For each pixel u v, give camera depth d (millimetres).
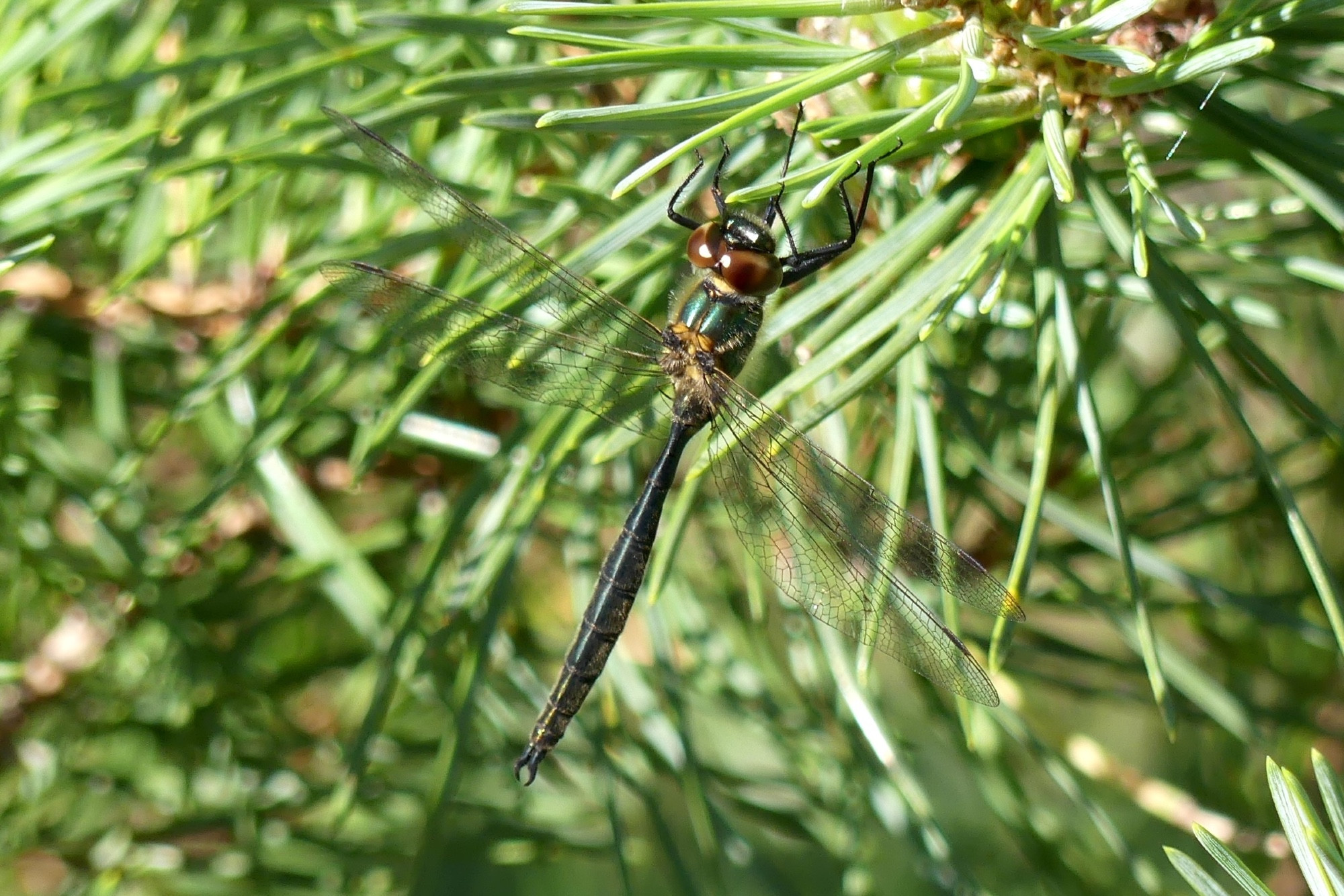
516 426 508
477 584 498
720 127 462
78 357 525
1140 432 526
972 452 495
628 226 489
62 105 506
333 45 497
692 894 516
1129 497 531
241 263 521
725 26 471
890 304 473
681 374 503
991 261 470
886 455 510
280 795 532
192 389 501
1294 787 457
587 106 508
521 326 496
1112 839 507
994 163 478
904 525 495
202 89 513
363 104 494
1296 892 529
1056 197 479
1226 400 473
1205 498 522
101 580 524
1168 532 525
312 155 490
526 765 516
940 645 495
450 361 496
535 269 493
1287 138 476
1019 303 500
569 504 526
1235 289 513
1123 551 471
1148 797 523
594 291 494
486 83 473
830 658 506
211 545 532
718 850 516
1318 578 469
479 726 532
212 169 489
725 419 503
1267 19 467
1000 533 524
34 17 500
